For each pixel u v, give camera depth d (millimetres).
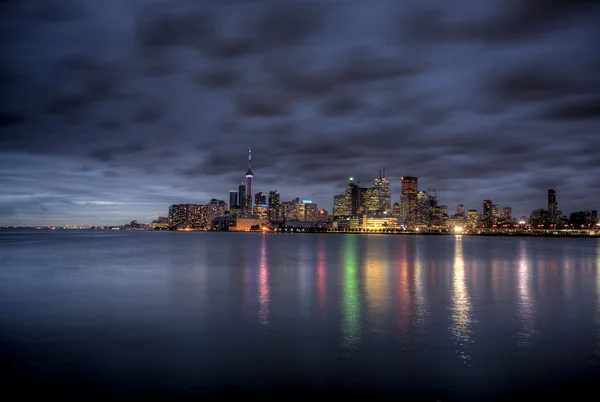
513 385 13641
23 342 18219
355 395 12875
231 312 24625
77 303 27594
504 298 29891
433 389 13320
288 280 40625
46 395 12797
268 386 13531
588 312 24844
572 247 144875
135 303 27609
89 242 155125
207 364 15508
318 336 19266
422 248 129375
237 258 73750
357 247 134125
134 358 16141
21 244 133500
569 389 13336
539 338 18938
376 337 19062
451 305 26953
